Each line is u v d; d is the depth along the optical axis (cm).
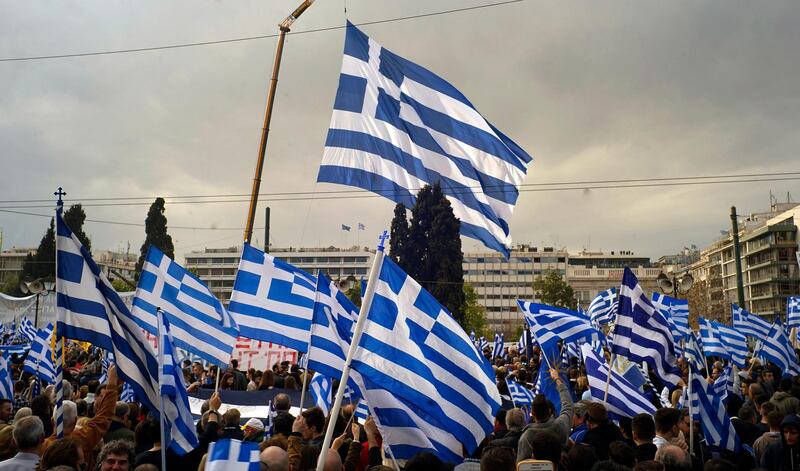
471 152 1517
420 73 1523
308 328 1161
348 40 1489
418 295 701
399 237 6506
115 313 696
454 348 701
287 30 1912
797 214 11731
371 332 673
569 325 1308
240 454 427
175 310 1092
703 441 927
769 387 1533
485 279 17875
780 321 1816
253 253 1182
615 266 18825
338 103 1455
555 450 625
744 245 12912
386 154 1462
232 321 1118
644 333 1058
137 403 1083
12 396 1202
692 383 884
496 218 1522
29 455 644
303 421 801
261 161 1861
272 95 1892
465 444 687
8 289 8831
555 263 17900
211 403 962
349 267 17750
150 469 556
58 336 689
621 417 993
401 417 707
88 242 7175
